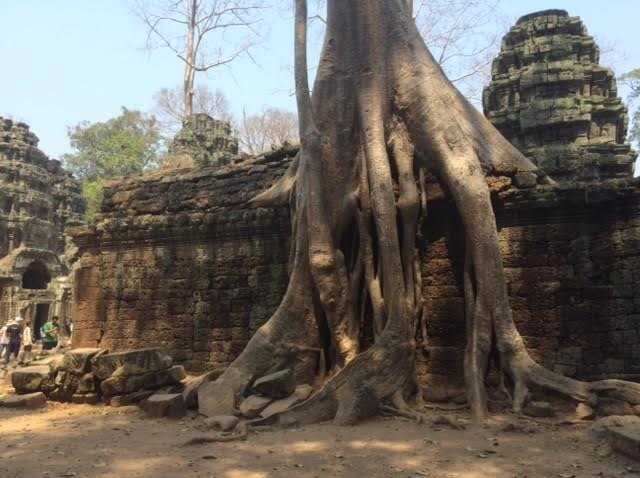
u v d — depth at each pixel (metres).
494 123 15.17
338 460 4.95
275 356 8.12
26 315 29.36
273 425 6.53
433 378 8.63
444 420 6.41
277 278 10.82
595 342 8.36
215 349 11.09
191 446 5.51
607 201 8.46
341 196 8.67
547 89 14.70
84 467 4.73
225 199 11.61
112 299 12.34
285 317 8.33
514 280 8.88
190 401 7.51
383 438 5.77
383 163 8.23
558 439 5.76
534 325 8.68
